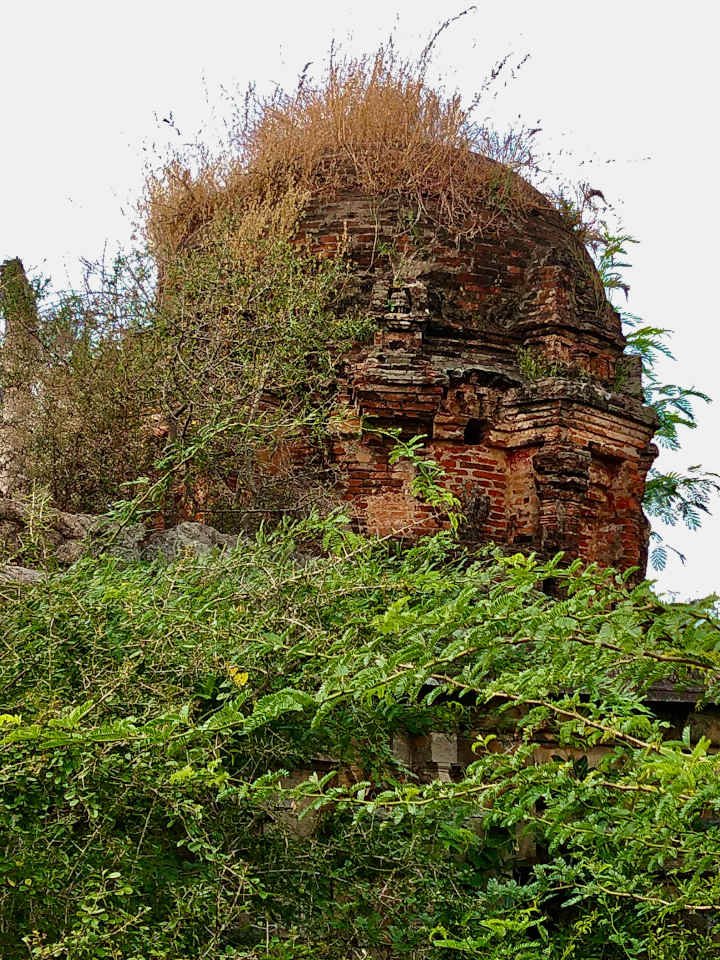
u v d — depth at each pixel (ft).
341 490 47.98
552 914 23.67
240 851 19.01
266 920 17.85
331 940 18.86
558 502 49.49
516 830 23.81
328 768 23.36
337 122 53.36
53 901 15.94
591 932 20.56
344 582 21.22
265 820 19.33
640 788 14.94
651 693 27.32
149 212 51.90
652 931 19.39
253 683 19.47
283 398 45.19
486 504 49.88
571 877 19.10
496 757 15.87
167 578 20.93
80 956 14.97
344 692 14.93
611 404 51.29
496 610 15.12
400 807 15.69
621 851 17.01
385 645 19.69
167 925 16.12
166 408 40.29
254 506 41.37
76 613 18.94
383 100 53.62
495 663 18.62
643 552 53.11
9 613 19.12
